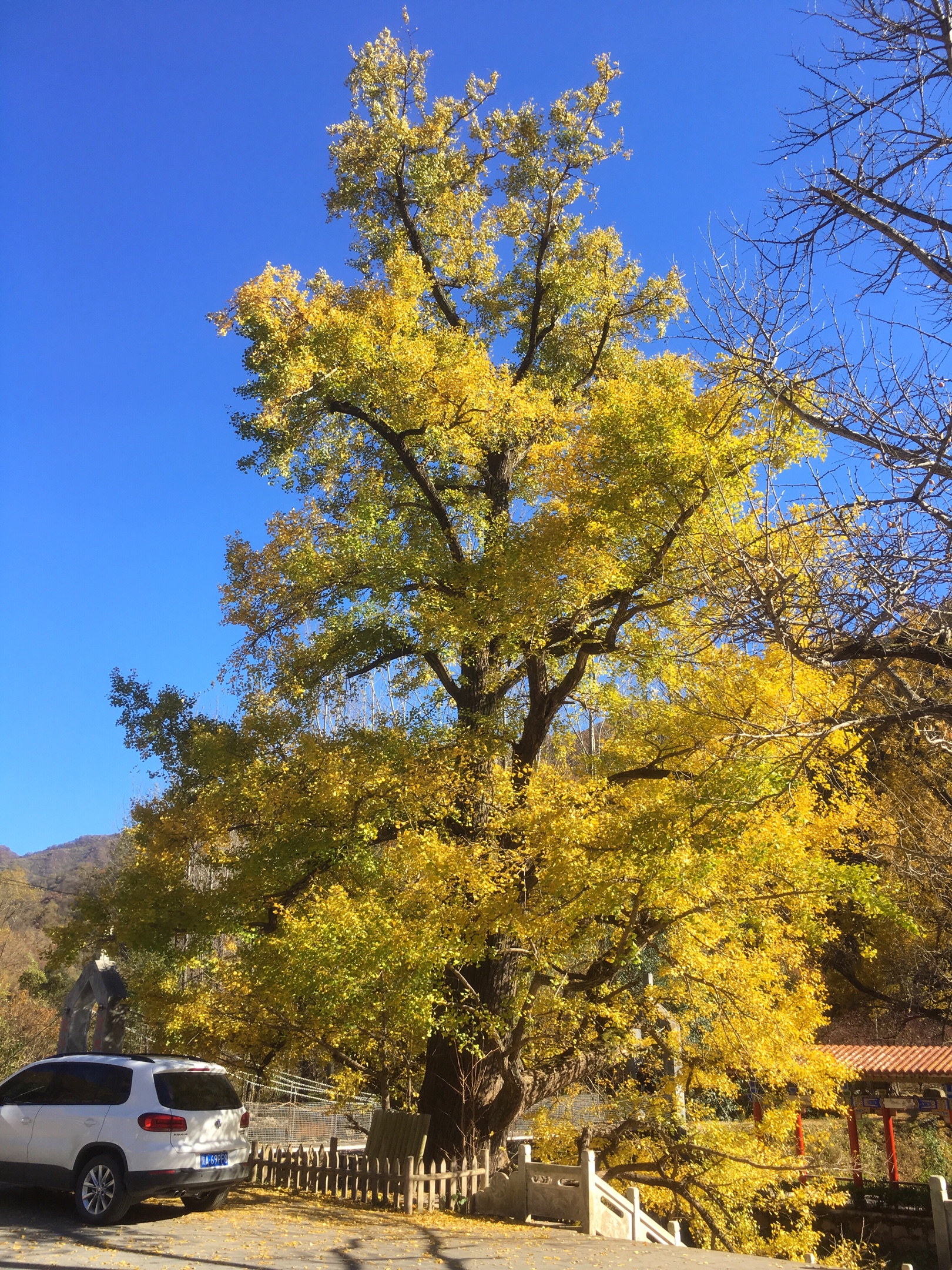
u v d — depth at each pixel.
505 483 16.94
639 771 13.37
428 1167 12.48
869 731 7.39
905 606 5.94
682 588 10.72
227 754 13.67
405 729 13.62
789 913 14.98
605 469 11.91
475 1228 9.91
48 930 14.65
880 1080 21.12
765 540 7.16
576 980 14.16
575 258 17.53
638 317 18.05
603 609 13.63
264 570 15.30
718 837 9.67
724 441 10.42
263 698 14.72
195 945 13.70
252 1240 8.52
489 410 14.52
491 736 13.99
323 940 10.94
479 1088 13.81
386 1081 15.55
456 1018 12.19
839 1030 29.56
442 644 14.85
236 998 14.35
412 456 15.88
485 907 11.01
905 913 12.04
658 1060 15.90
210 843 14.12
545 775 12.80
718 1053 14.91
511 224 17.45
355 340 13.59
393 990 11.31
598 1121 16.20
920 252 5.58
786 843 11.16
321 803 12.66
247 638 15.03
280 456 14.45
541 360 18.78
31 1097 9.90
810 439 10.71
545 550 12.34
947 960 22.83
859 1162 20.48
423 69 17.45
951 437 5.40
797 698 9.16
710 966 13.67
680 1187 14.88
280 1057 16.03
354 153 17.17
